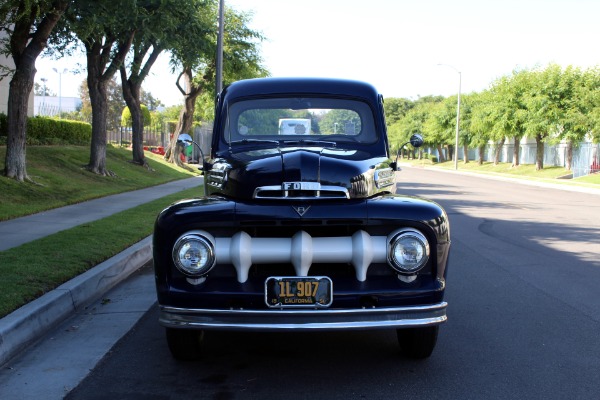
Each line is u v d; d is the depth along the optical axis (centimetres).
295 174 457
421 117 8106
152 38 2112
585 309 670
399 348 535
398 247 427
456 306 681
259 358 509
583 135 3941
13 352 507
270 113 623
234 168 490
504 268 896
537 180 3631
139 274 848
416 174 4506
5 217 1180
